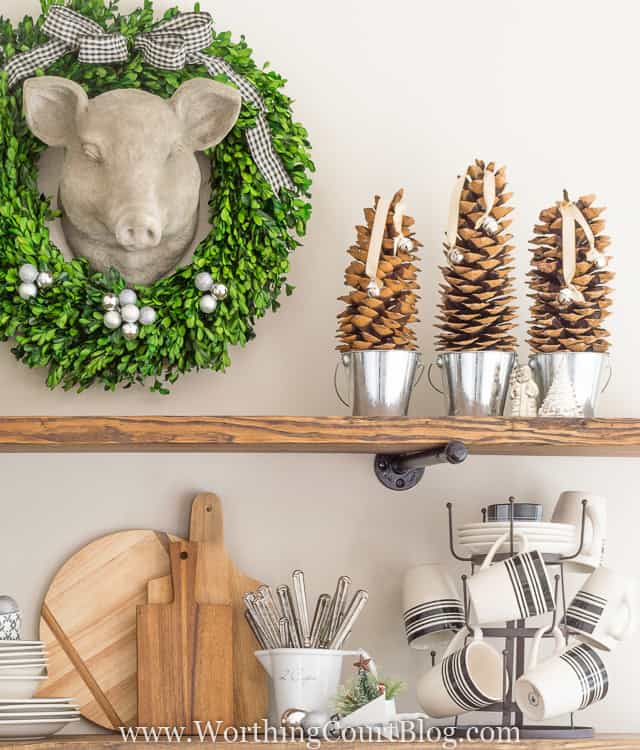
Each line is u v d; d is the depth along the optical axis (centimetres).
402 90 192
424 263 188
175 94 170
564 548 166
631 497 188
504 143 192
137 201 162
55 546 177
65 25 171
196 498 178
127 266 173
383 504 183
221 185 177
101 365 170
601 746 158
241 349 183
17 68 173
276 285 177
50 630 173
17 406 178
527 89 194
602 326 191
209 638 172
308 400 183
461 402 167
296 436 157
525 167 192
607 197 193
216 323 172
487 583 160
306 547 181
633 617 166
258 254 175
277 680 165
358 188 188
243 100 176
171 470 180
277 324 184
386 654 180
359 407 166
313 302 185
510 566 160
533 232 187
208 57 177
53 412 179
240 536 180
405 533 183
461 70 193
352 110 190
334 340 185
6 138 170
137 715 170
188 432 155
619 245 192
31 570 176
